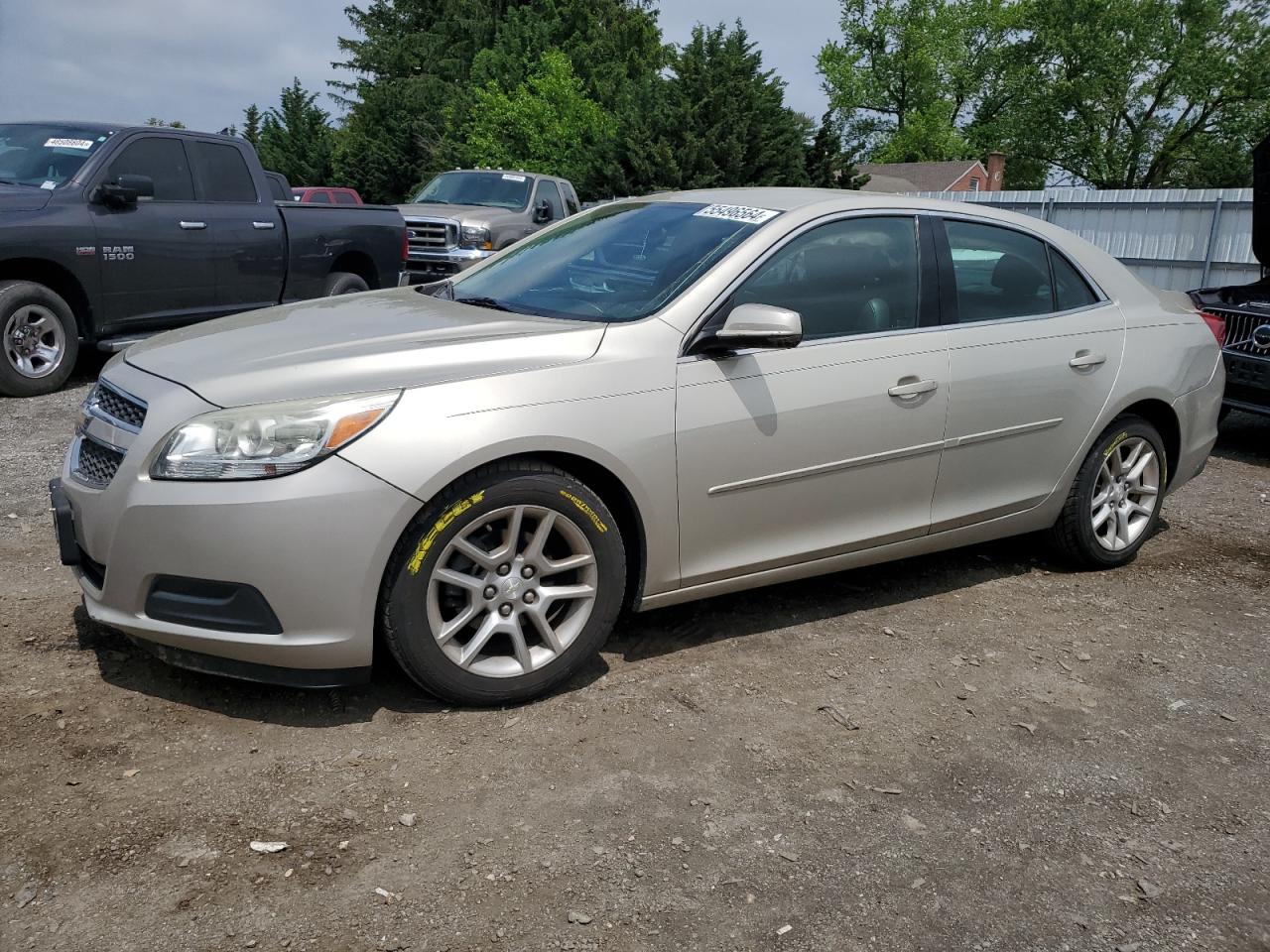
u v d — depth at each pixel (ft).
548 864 8.19
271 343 10.88
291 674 9.75
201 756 9.45
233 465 9.34
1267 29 154.61
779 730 10.49
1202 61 157.17
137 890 7.62
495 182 49.14
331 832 8.44
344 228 31.68
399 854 8.21
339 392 9.69
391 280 33.94
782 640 12.71
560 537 10.87
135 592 9.71
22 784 8.81
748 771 9.71
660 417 10.96
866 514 12.87
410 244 44.24
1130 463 15.58
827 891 8.06
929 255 13.41
